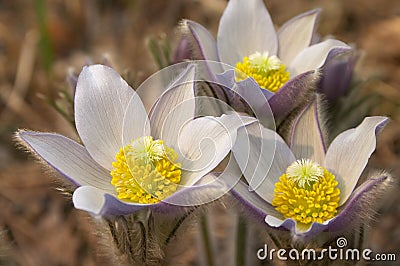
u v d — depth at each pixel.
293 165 0.32
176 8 0.49
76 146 0.31
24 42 0.48
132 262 0.32
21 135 0.31
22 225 0.42
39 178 0.43
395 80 0.45
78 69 0.46
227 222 0.41
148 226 0.31
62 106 0.37
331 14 0.48
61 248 0.41
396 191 0.40
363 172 0.33
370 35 0.47
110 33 0.49
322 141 0.33
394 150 0.43
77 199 0.30
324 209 0.32
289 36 0.35
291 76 0.34
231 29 0.35
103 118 0.32
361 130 0.32
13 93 0.46
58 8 0.49
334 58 0.34
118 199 0.30
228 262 0.40
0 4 0.50
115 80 0.32
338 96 0.36
